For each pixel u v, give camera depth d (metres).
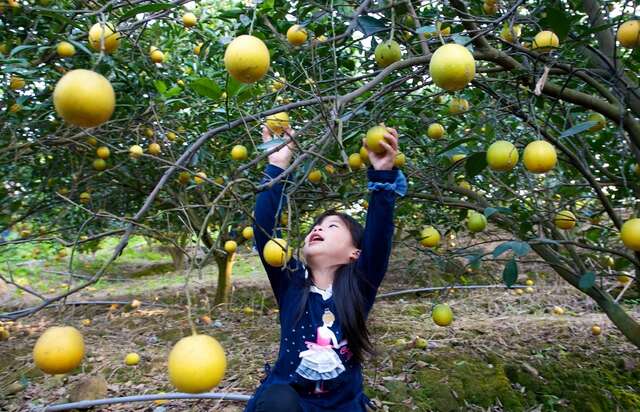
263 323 4.80
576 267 2.89
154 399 2.99
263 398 1.70
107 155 3.13
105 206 4.08
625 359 3.62
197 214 4.12
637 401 3.22
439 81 1.29
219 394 3.00
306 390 1.81
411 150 3.25
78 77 0.99
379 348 3.66
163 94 2.60
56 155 3.39
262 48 1.25
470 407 3.03
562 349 3.73
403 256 6.39
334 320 1.86
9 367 3.78
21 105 2.61
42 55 2.64
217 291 5.51
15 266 7.62
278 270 2.00
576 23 2.46
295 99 2.68
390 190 1.81
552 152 1.57
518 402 3.10
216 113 2.83
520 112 2.07
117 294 6.63
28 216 3.91
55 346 1.15
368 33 1.86
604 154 2.83
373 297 1.99
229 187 1.22
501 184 2.83
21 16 2.54
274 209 1.96
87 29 2.54
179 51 3.81
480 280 6.01
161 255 9.90
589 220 2.84
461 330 4.13
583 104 2.04
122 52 3.03
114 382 3.45
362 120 2.56
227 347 4.05
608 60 2.13
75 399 3.16
